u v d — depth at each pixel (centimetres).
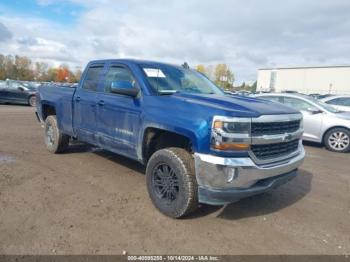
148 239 324
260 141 334
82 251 296
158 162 383
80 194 431
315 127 871
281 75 7325
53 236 319
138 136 414
